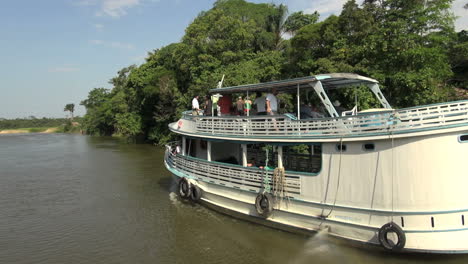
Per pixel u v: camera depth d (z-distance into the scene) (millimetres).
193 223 11141
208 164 12180
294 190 9266
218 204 11914
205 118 12211
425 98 17703
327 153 8562
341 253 8453
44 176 20734
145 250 9266
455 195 7043
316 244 8938
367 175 7859
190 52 30906
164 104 36594
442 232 7148
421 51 17453
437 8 18797
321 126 8656
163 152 32219
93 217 12273
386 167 7566
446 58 20094
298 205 9242
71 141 54719
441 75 18609
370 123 7750
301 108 10633
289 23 31781
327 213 8617
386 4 20562
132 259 8750
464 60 22297
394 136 7312
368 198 7863
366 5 20703
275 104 10594
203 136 12164
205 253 8945
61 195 15742
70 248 9547
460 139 6969
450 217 7113
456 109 6855
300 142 9047
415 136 7156
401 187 7395
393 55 18344
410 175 7285
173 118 35219
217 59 29703
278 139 9523
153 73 41156
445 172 7031
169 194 15320
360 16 19562
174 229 10703
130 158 28234
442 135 6984
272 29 32531
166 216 12016
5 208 13664
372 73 18562
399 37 18062
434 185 7109
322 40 22109
